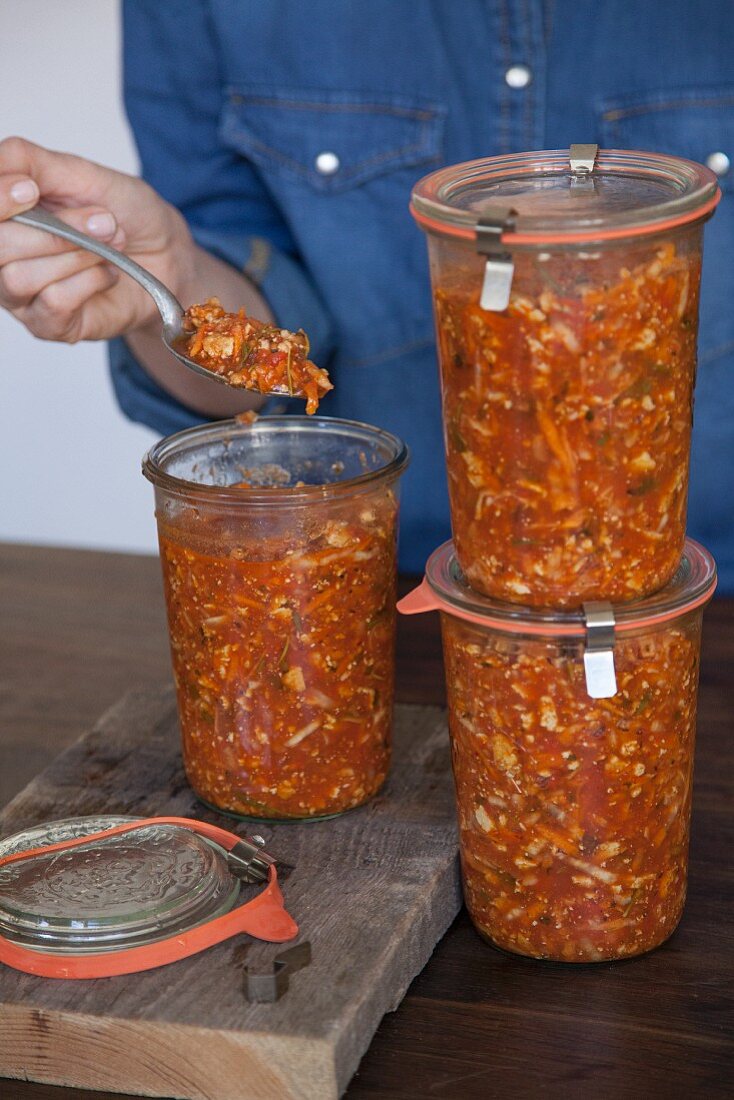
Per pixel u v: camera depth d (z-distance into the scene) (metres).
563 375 0.70
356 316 1.53
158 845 0.88
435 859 0.89
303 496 0.88
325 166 1.49
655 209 0.68
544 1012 0.79
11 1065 0.77
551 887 0.81
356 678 0.93
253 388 0.94
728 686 1.15
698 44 1.39
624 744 0.78
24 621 1.36
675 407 0.73
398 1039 0.78
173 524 0.91
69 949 0.78
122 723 1.11
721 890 0.90
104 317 1.19
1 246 1.03
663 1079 0.73
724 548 1.56
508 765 0.79
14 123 2.40
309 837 0.93
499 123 1.45
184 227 1.29
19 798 0.99
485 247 0.68
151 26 1.51
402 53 1.45
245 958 0.79
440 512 1.58
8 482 2.65
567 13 1.40
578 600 0.75
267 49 1.47
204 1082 0.74
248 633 0.90
